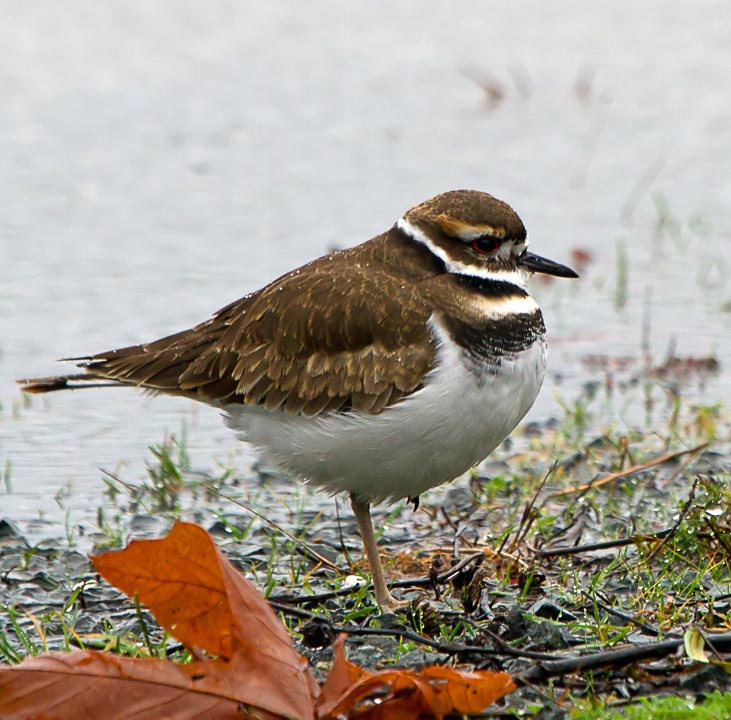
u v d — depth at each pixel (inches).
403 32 1046.4
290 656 307.1
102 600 411.8
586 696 324.8
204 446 555.5
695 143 879.1
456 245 400.5
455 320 387.2
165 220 776.3
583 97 937.5
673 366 619.5
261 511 489.4
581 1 1109.7
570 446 536.7
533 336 392.8
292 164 848.3
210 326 429.4
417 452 389.1
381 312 390.9
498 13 1089.4
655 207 794.8
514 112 927.0
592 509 472.7
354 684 304.3
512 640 362.6
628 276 721.0
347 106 930.1
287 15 1075.3
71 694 293.7
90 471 530.6
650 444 537.6
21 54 989.2
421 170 838.5
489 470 521.0
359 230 757.3
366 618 392.5
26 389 444.1
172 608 319.6
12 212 783.7
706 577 398.6
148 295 689.0
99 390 613.3
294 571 425.7
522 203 799.1
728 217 782.5
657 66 989.8
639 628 362.3
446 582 410.0
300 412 399.5
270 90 949.2
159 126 896.3
